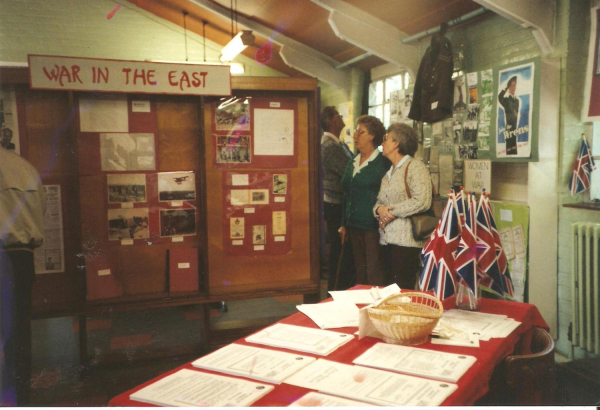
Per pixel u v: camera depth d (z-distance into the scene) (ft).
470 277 6.57
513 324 6.08
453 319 6.31
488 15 12.78
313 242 12.57
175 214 11.77
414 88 14.49
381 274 12.07
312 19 17.97
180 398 4.20
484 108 12.13
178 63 10.92
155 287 11.84
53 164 10.93
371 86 20.94
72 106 10.72
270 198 12.30
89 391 9.90
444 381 4.46
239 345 5.53
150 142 11.50
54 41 24.79
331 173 14.47
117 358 11.46
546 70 10.58
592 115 10.07
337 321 6.34
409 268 11.05
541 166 10.82
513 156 11.23
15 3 24.25
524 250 11.03
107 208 11.34
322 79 21.43
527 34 11.57
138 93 11.27
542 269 10.98
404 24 15.12
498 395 5.36
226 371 4.77
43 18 24.59
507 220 11.54
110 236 11.39
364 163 12.29
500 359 5.34
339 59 20.92
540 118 10.69
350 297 7.45
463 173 13.08
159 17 25.75
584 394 9.00
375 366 4.80
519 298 11.18
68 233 11.11
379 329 5.51
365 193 12.05
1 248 8.91
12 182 8.86
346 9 14.88
